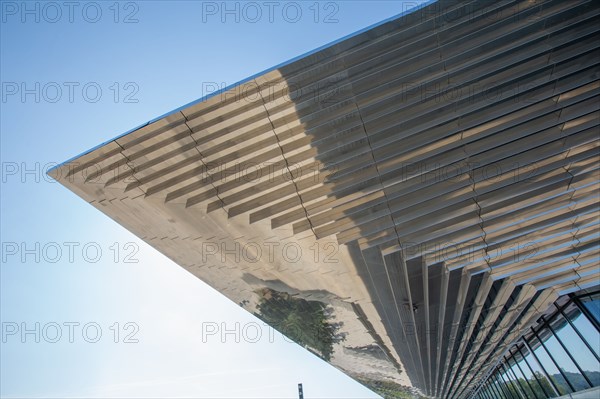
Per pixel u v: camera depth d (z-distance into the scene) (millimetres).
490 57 9758
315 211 12234
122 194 12109
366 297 17609
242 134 10922
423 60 10008
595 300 13234
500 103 10430
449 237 12672
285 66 9891
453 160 11125
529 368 21172
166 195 12148
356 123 10734
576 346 14648
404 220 12188
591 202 12031
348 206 12281
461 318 18391
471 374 33031
